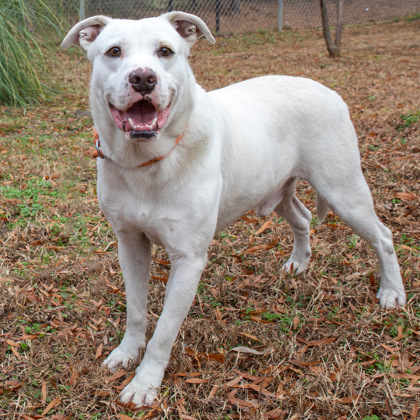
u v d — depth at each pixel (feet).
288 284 5.24
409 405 3.90
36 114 10.30
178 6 22.00
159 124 3.58
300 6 26.66
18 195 6.77
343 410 3.85
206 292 5.16
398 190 6.85
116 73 3.64
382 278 5.04
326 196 4.73
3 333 4.60
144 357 4.08
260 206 4.85
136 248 4.21
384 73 13.43
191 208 3.85
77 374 4.09
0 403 3.94
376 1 28.66
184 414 3.86
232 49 18.39
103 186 3.97
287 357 4.34
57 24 12.16
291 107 4.61
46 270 5.36
